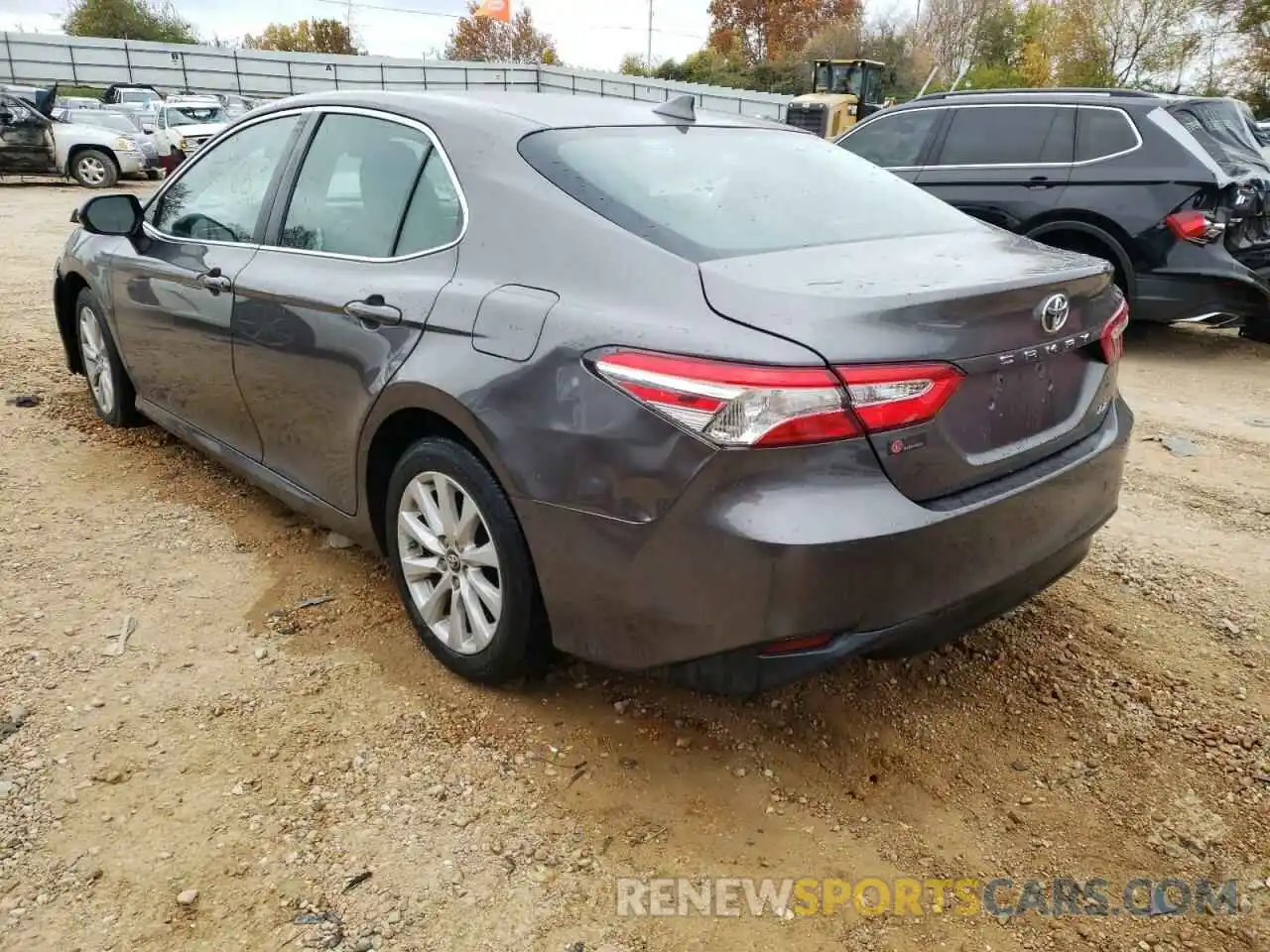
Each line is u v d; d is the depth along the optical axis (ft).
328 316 9.94
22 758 8.22
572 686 9.53
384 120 10.44
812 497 6.91
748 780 8.41
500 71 145.18
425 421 9.30
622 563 7.54
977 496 7.63
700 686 7.64
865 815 8.13
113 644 9.91
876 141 27.07
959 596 7.63
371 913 6.93
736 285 7.40
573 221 8.36
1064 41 124.77
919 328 7.15
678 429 7.06
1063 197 23.66
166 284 12.70
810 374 6.77
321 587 11.22
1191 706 9.71
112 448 14.92
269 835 7.57
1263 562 12.83
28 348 20.38
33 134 59.21
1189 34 114.42
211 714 8.92
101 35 193.47
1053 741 9.14
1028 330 7.91
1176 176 22.38
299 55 139.13
